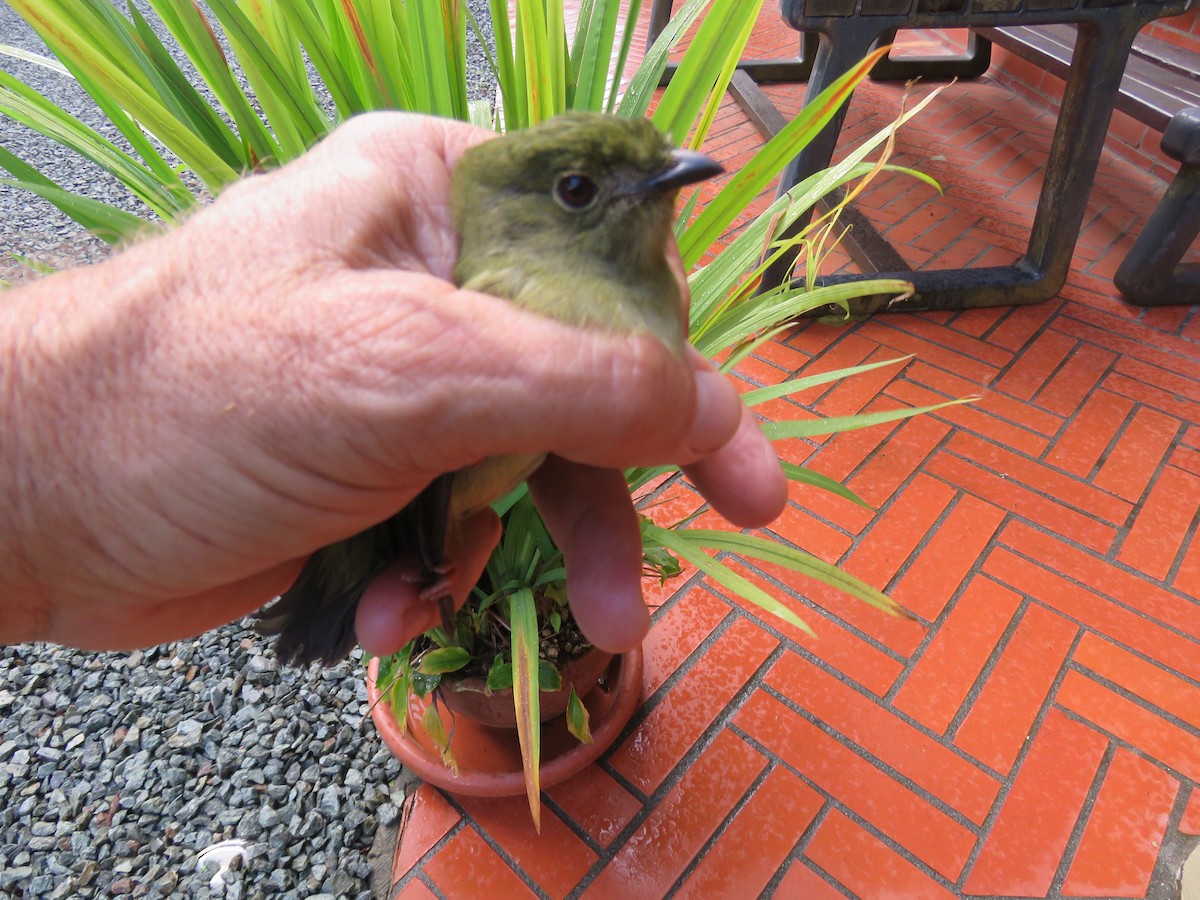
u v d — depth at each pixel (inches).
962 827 30.6
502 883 29.5
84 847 30.4
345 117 24.5
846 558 39.3
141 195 24.7
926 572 38.7
